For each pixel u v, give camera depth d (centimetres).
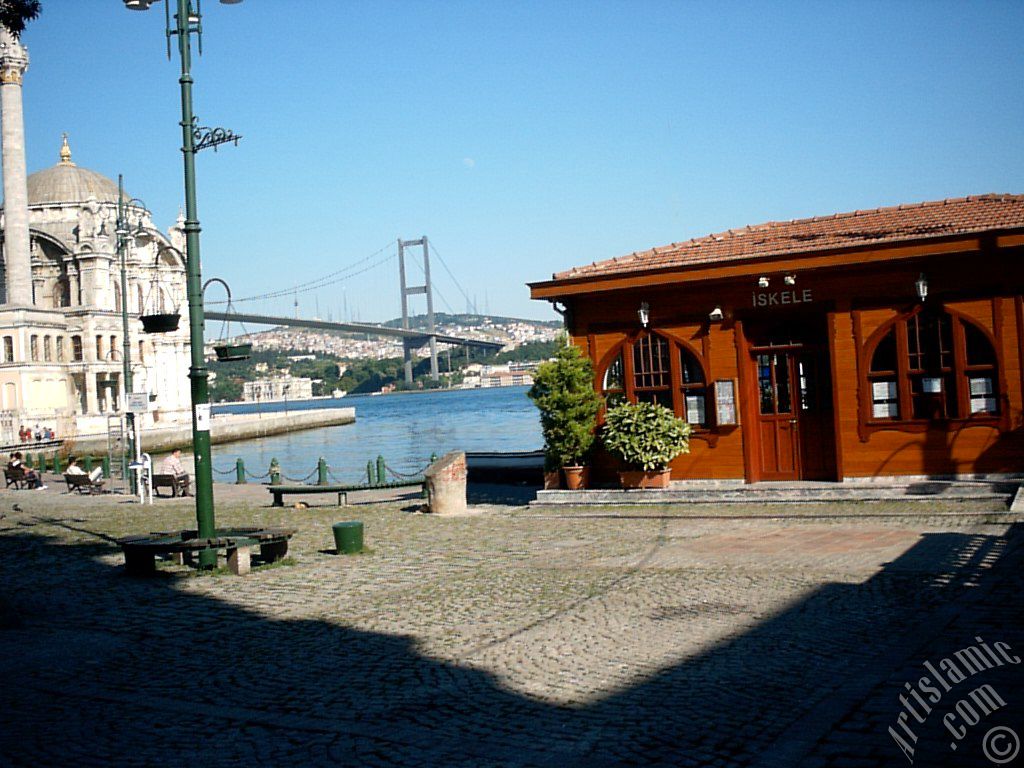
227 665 884
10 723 731
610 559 1306
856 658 787
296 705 752
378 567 1355
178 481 2797
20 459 3422
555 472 1923
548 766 601
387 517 1967
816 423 1755
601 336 1903
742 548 1316
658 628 920
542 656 851
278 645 948
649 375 1866
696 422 1830
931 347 1641
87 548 1711
